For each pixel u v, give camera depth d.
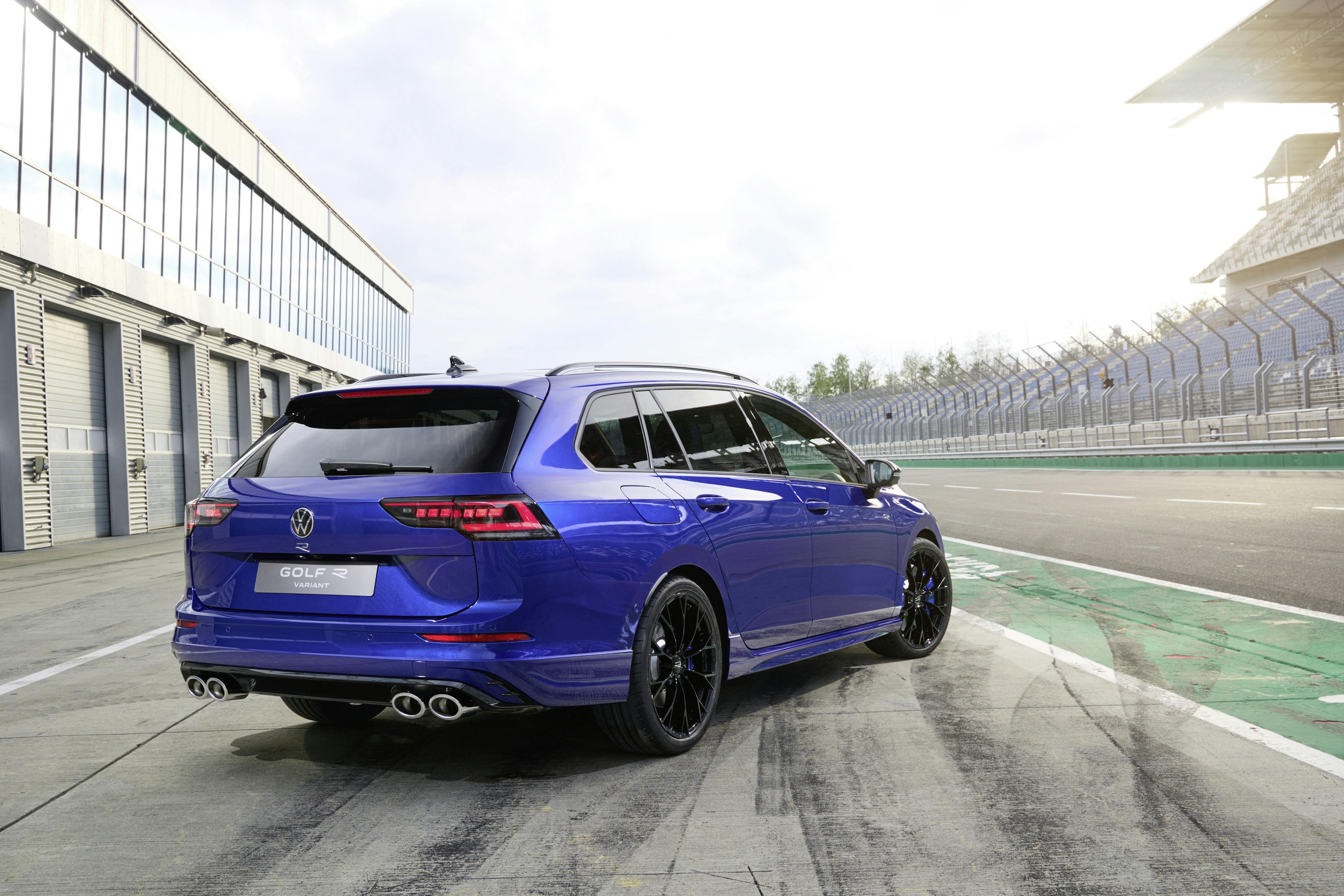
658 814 3.14
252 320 29.73
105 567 13.79
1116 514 13.57
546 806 3.25
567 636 3.39
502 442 3.47
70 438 19.81
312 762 3.87
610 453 3.77
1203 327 40.72
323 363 38.38
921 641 5.52
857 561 4.95
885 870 2.64
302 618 3.45
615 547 3.55
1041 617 6.48
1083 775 3.36
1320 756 3.48
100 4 20.25
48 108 18.58
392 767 3.76
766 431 4.70
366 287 46.75
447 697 3.24
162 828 3.15
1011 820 2.97
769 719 4.30
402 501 3.33
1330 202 49.19
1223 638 5.52
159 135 23.56
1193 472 24.67
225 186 28.11
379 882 2.66
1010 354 43.66
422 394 3.70
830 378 125.00
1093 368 40.44
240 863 2.82
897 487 5.60
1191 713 4.09
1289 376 27.25
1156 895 2.44
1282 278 51.84
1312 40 47.78
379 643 3.30
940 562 5.70
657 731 3.67
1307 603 6.41
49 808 3.38
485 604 3.27
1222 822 2.90
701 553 3.90
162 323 23.61
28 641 7.39
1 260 17.09
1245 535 10.19
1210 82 54.28
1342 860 2.61
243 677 3.59
